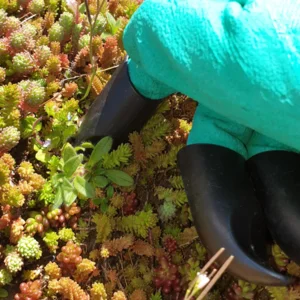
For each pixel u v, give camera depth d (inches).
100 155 8.8
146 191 9.5
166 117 10.0
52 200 8.8
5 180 8.4
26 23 10.1
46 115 9.8
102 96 8.7
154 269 8.6
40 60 9.8
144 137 9.4
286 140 6.2
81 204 9.2
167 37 6.4
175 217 9.2
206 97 6.6
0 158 8.7
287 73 5.7
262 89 5.8
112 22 10.5
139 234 8.9
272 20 5.8
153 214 8.8
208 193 7.3
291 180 7.1
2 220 8.5
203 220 7.3
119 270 8.8
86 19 10.3
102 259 8.9
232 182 7.3
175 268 8.4
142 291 8.2
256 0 5.9
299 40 5.6
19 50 9.7
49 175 9.4
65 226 9.0
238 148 7.6
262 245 7.4
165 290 8.4
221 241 7.0
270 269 6.9
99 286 8.1
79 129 9.3
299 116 5.8
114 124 8.7
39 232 8.7
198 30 6.1
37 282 8.3
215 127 7.6
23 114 9.4
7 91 8.7
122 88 8.4
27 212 9.0
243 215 7.2
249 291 8.2
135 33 7.0
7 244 8.8
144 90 8.3
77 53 10.4
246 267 6.9
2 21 9.8
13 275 8.5
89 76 9.9
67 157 8.8
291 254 7.0
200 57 6.1
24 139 9.6
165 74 7.0
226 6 6.1
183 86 6.8
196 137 7.7
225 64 6.0
